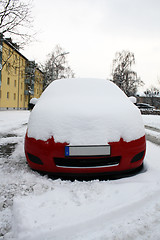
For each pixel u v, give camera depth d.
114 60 35.78
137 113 2.55
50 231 1.34
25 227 1.37
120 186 1.95
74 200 1.74
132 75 34.59
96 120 2.12
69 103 2.48
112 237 1.32
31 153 2.17
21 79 37.44
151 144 4.56
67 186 1.97
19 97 36.97
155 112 22.91
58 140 2.02
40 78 29.94
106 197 1.78
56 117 2.18
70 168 2.00
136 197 1.76
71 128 2.06
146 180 2.11
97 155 1.98
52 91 3.11
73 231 1.36
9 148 3.91
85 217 1.49
